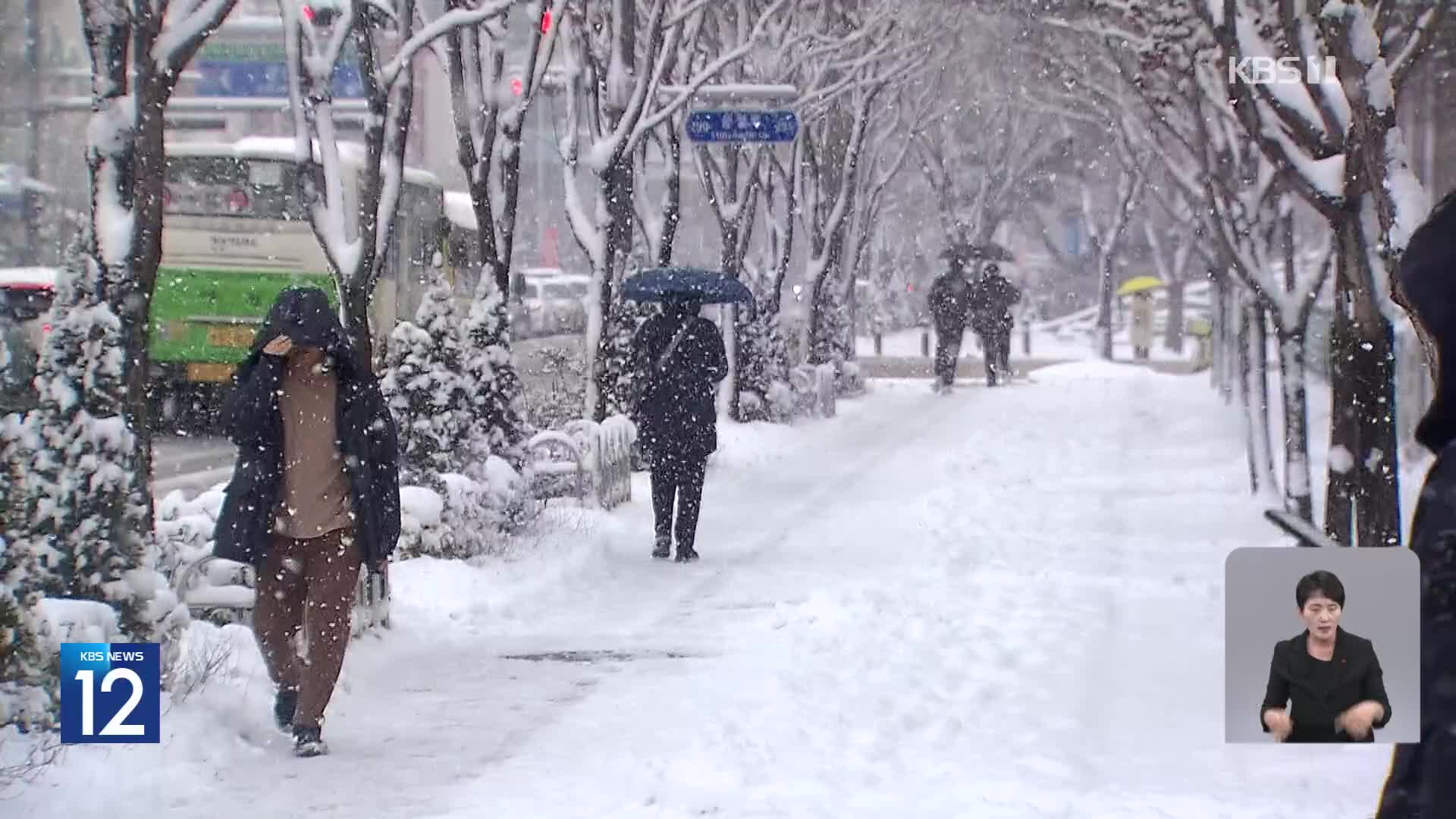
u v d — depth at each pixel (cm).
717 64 2595
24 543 1083
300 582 1120
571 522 2136
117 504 1107
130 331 1248
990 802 957
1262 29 1777
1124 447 3312
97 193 1266
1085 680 1286
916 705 1208
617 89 2597
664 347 1988
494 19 2381
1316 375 4844
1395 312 1456
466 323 1975
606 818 948
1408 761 401
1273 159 1484
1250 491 2581
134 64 1286
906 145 4753
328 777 1046
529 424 2673
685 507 1984
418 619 1559
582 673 1361
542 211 7956
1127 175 6906
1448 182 2656
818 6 3450
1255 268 2070
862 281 8488
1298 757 1052
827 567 1908
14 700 1011
